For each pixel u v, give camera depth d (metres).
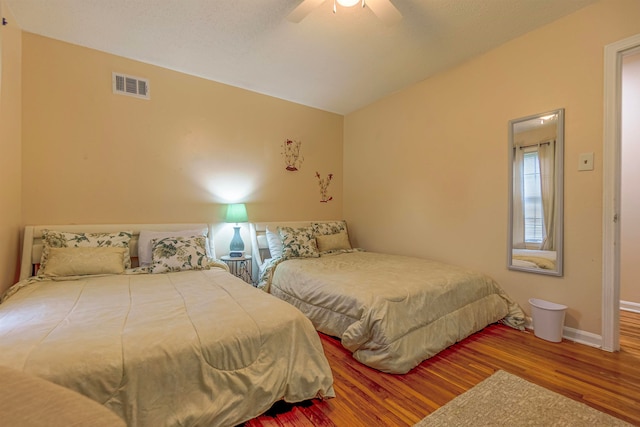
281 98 3.81
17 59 2.29
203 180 3.25
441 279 2.35
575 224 2.25
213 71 3.08
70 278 2.14
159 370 1.15
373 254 3.56
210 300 1.71
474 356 2.04
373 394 1.61
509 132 2.61
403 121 3.57
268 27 2.34
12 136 2.19
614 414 1.44
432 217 3.26
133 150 2.84
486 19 2.27
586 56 2.18
